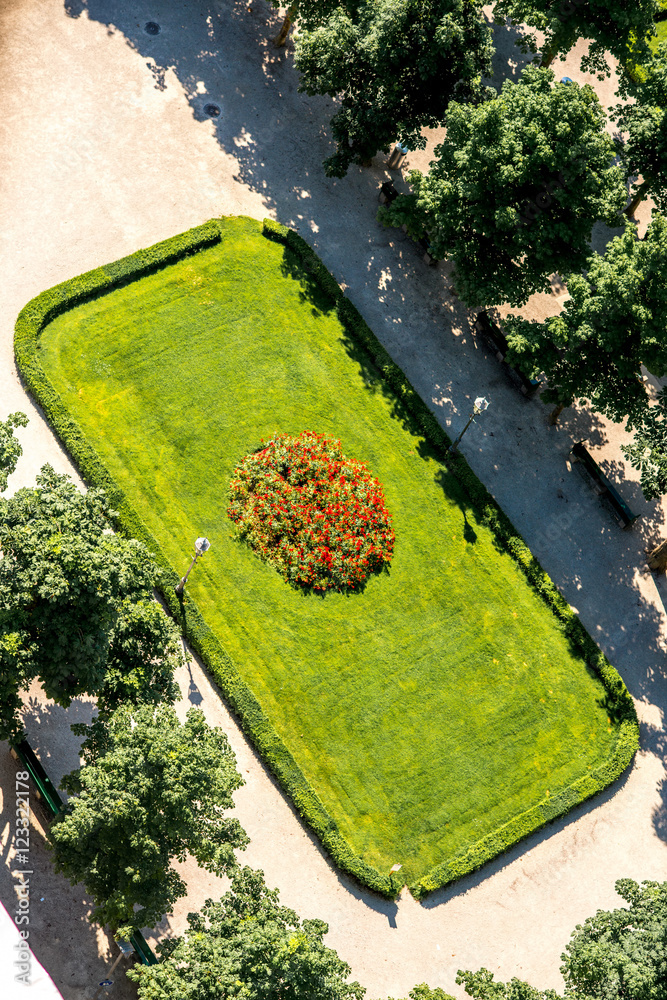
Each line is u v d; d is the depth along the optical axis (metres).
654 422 40.06
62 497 30.89
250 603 38.84
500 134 39.38
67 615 29.50
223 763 30.97
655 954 29.47
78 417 40.69
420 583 40.59
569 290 39.62
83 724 31.75
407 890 35.81
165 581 38.16
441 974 34.78
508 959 35.38
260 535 39.94
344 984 28.27
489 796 37.50
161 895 29.70
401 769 37.19
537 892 36.66
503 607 40.97
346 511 40.44
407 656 39.16
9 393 40.78
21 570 28.80
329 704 37.72
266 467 41.03
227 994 27.22
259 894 30.08
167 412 41.62
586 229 40.59
